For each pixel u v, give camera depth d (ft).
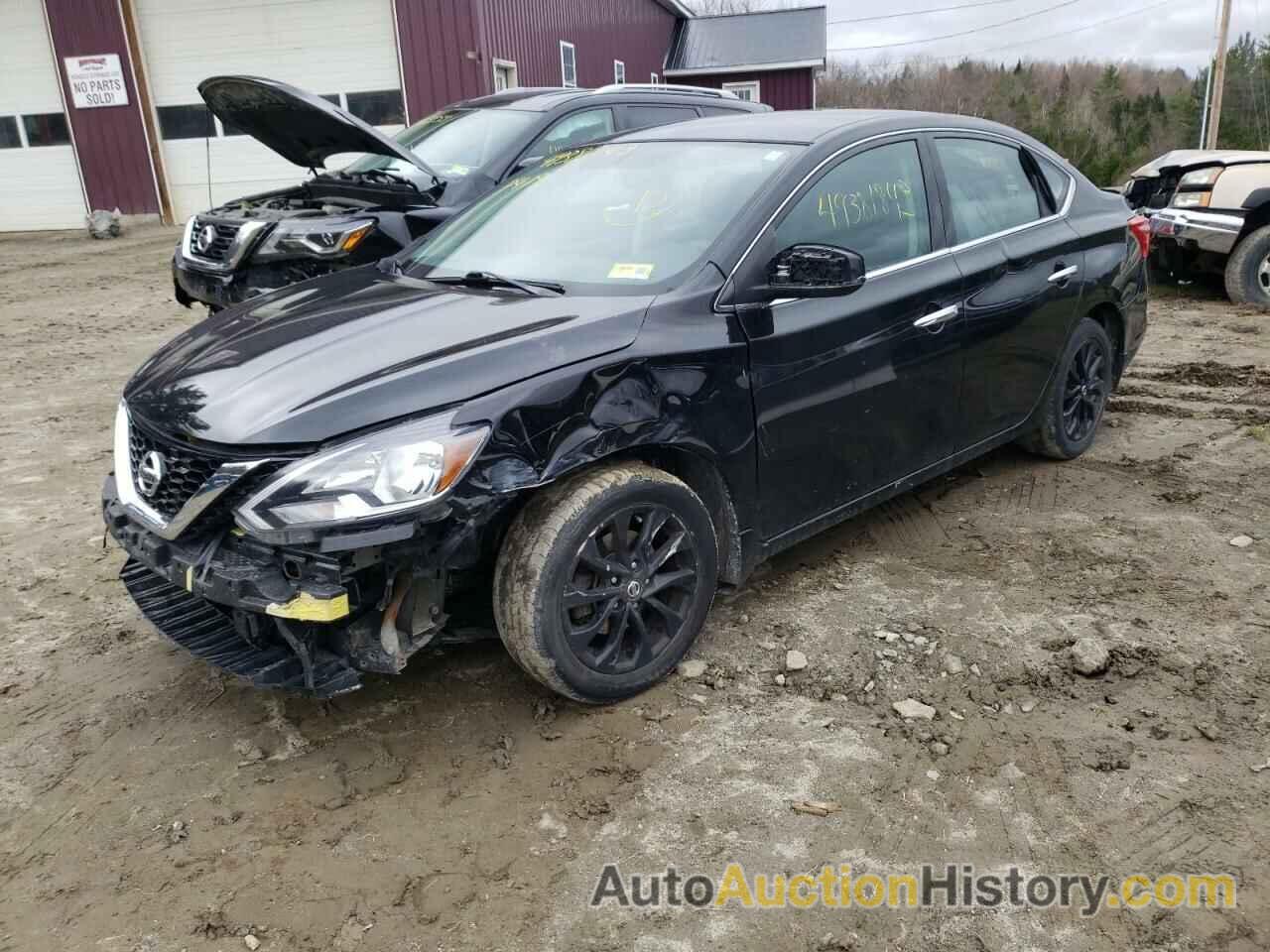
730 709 10.40
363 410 8.69
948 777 9.30
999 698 10.47
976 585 12.82
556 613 9.52
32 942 7.72
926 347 12.87
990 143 14.93
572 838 8.67
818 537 14.42
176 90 58.75
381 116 56.85
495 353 9.34
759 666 11.14
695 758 9.65
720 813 8.91
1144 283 17.54
